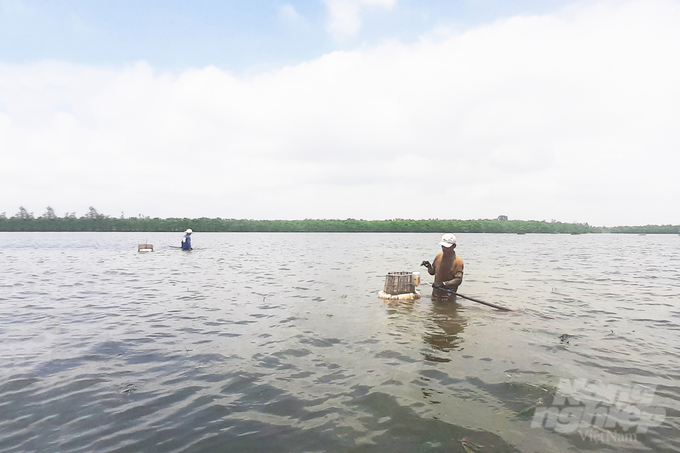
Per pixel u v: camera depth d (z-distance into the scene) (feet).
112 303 29.78
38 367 16.29
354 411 12.37
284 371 15.78
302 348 18.67
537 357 17.22
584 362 16.57
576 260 75.20
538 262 70.23
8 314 26.02
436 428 11.24
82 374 15.53
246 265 60.90
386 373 15.47
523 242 174.50
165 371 15.85
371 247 120.06
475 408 12.46
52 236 211.00
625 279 45.55
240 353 18.02
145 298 31.86
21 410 12.48
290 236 245.45
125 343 19.57
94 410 12.51
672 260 75.87
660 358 17.08
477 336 20.63
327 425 11.52
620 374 15.21
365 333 21.24
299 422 11.71
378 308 27.86
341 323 23.47
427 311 26.91
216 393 13.78
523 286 39.42
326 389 14.02
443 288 30.60
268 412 12.35
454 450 10.10
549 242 177.88
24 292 34.96
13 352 18.20
